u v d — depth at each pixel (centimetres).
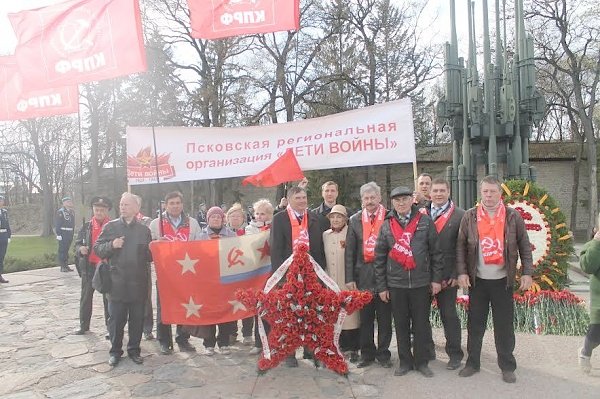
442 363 537
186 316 573
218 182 2703
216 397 461
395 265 503
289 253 541
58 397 469
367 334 536
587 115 2695
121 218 570
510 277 478
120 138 2709
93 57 620
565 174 3000
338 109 2539
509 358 482
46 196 3853
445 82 1038
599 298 479
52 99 738
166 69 2494
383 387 475
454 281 523
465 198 1003
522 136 989
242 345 641
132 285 562
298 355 589
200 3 606
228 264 579
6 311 895
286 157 586
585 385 464
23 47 639
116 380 512
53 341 679
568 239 753
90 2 622
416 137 2850
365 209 550
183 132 770
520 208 765
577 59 2595
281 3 596
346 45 2611
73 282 1255
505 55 963
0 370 553
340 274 556
